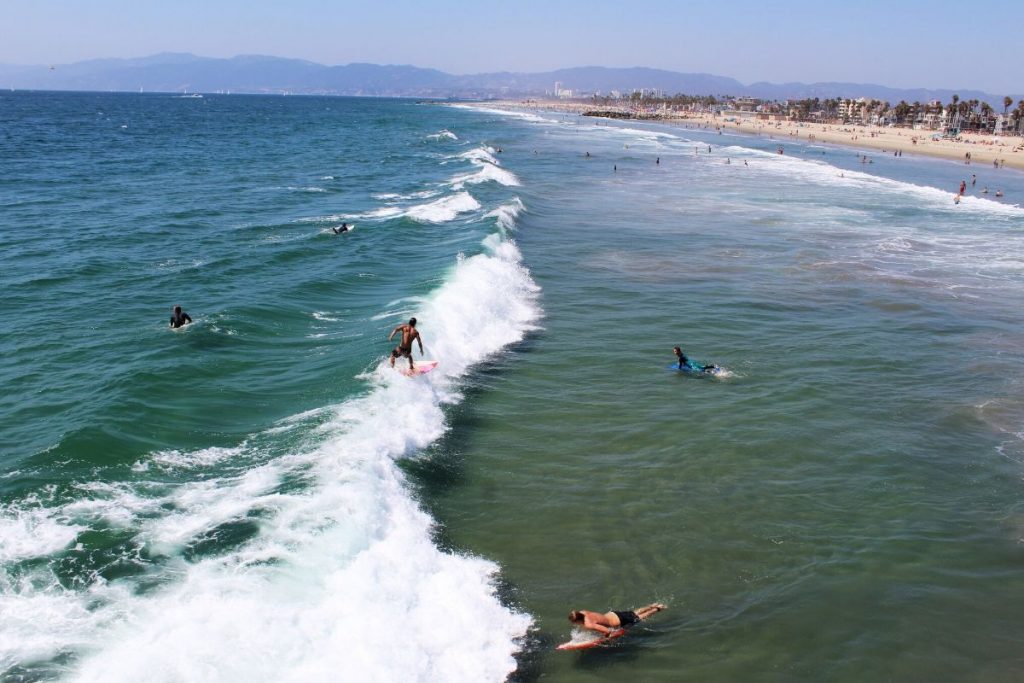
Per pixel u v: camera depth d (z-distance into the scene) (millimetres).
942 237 35750
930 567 10391
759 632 9062
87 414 13430
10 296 21281
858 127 181625
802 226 37688
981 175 72125
